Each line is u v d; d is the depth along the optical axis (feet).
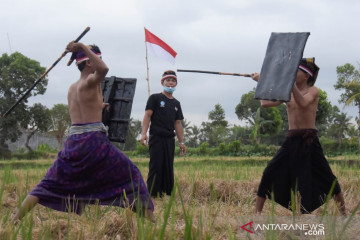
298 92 14.64
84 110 13.55
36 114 163.53
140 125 258.16
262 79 13.75
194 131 291.38
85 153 13.17
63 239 10.50
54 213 14.85
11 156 153.28
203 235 9.42
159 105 22.35
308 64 15.29
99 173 13.26
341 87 135.95
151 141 22.18
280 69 13.52
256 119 182.91
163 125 22.18
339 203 14.57
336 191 15.03
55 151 191.21
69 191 13.33
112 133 17.72
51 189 13.34
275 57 13.78
